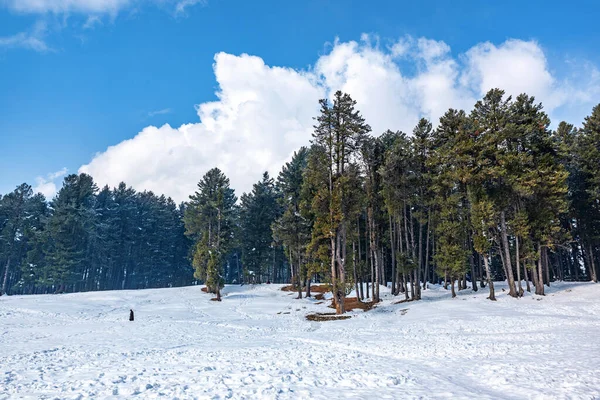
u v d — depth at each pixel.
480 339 17.73
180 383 9.77
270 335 22.69
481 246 33.56
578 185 46.84
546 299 32.19
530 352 13.73
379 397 8.36
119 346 17.59
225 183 58.16
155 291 54.72
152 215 92.19
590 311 26.19
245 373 10.92
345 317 30.39
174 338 20.91
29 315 32.84
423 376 10.56
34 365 12.69
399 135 49.78
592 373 9.85
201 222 58.69
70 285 78.31
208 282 47.75
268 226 67.19
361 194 37.97
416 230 57.66
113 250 82.88
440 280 59.84
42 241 67.56
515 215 35.59
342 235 34.59
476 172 35.12
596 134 42.44
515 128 34.53
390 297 40.88
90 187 75.38
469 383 9.73
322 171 34.72
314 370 11.45
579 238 49.47
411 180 40.97
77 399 8.31
